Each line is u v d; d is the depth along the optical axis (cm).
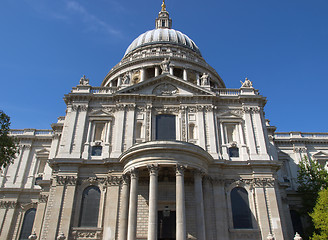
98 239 3103
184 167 3014
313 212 3672
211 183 3431
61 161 3444
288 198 4800
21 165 5122
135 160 3098
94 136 3772
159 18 7994
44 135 5394
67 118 3850
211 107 3953
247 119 3938
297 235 2527
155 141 3123
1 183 4934
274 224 3241
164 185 3438
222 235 3145
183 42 6888
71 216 3191
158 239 3197
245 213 3347
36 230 4075
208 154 3306
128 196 3172
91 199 3350
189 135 3794
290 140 5412
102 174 3466
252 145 3747
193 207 3309
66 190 3322
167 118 3931
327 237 3194
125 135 3706
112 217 3144
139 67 5803
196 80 5803
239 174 3541
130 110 3878
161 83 4134
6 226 4603
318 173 4275
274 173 3588
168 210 3266
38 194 4881
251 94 4125
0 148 2862
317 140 5450
